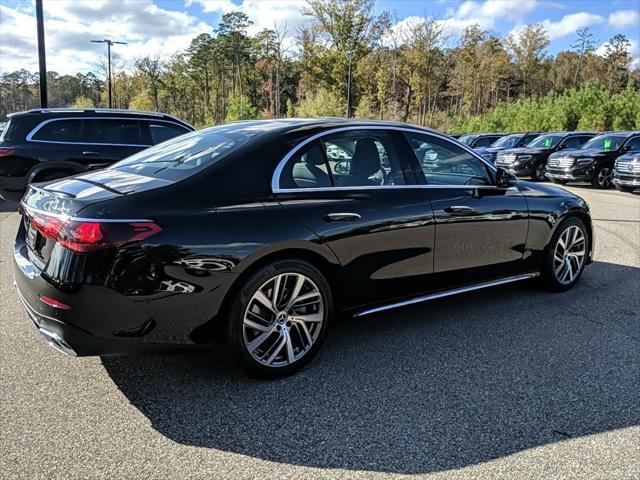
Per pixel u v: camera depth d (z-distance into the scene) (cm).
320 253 319
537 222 453
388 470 234
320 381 316
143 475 228
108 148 795
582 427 269
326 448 250
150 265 266
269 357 313
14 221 815
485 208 408
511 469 235
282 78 7419
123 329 268
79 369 327
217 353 316
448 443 254
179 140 378
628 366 338
